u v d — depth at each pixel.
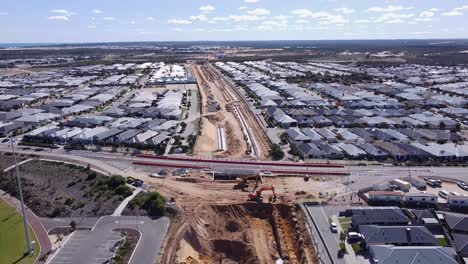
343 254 73.94
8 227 84.94
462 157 127.06
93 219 87.44
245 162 124.12
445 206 94.81
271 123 172.50
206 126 169.62
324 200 98.00
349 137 147.50
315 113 184.25
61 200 97.12
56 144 142.88
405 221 83.19
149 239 78.88
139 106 198.62
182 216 88.94
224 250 81.56
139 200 94.81
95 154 132.38
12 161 125.62
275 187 106.50
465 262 70.12
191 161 126.06
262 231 89.31
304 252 77.00
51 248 76.12
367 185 107.38
